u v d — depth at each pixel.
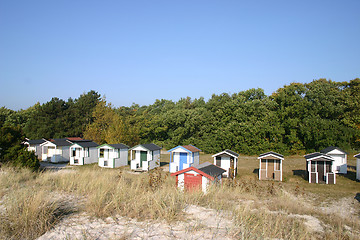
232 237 5.99
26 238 5.79
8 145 20.88
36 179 12.87
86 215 7.32
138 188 10.61
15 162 19.08
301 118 41.84
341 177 24.23
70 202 8.67
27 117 59.47
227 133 43.06
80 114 51.25
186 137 50.69
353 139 39.34
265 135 42.72
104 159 29.36
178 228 6.44
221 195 11.04
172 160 27.44
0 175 12.32
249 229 6.49
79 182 11.71
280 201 11.12
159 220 6.94
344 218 9.24
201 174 13.73
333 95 41.84
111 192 9.81
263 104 44.91
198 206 8.59
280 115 42.44
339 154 26.17
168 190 10.48
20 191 9.09
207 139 46.00
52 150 32.72
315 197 16.39
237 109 44.72
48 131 46.41
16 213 6.73
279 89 51.47
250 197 11.98
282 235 6.59
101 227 6.45
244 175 25.17
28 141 34.50
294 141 41.03
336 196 16.77
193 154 27.52
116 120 41.53
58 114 49.69
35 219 6.55
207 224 6.79
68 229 6.32
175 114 50.38
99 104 45.84
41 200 7.68
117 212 7.51
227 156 24.50
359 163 22.81
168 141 51.31
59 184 11.60
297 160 35.72
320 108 40.41
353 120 39.78
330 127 37.81
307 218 8.87
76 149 31.33
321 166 22.28
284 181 22.62
